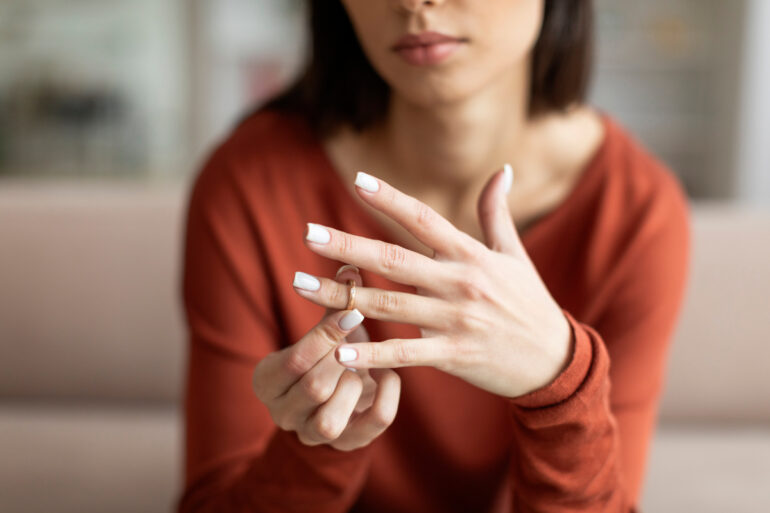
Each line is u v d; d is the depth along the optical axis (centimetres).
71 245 132
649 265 91
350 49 92
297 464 79
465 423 94
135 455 119
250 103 441
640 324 91
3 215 133
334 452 78
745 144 414
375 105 92
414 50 77
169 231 132
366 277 92
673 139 456
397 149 91
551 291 94
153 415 133
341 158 93
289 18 435
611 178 93
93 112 430
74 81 427
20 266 132
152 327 132
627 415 90
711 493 111
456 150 87
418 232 69
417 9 75
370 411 73
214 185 93
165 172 440
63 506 106
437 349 69
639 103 457
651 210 92
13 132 427
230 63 439
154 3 425
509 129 89
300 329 93
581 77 92
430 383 93
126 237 132
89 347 132
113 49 426
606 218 92
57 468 114
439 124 86
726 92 429
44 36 422
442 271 69
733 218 131
